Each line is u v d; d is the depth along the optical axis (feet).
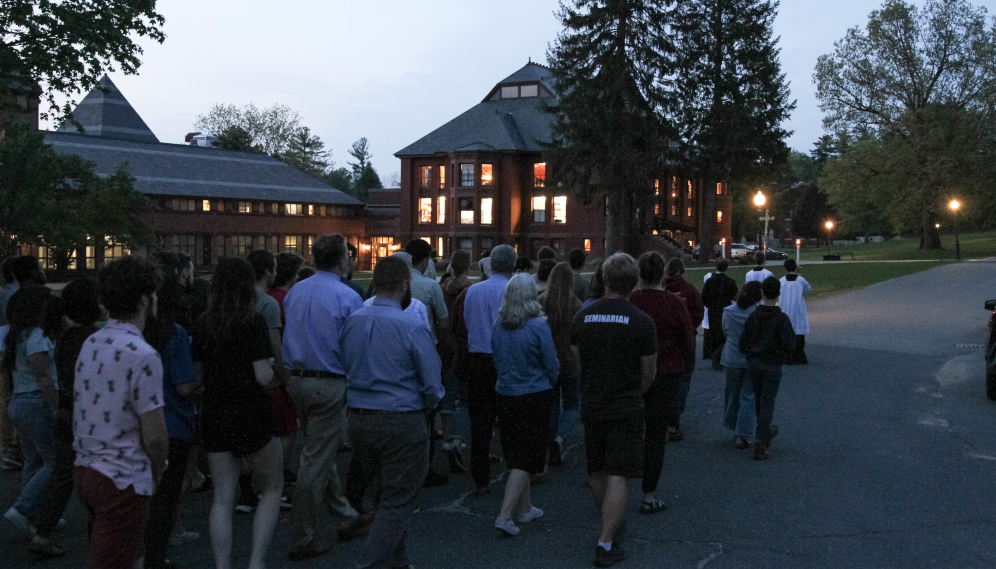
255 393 14.98
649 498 19.54
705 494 21.07
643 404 16.76
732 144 164.04
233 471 15.24
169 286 14.56
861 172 179.52
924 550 16.84
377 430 15.25
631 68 122.31
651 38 123.85
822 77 176.96
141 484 12.14
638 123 122.52
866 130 178.09
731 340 26.27
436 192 196.03
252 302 15.10
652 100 126.31
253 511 20.45
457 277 27.25
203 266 181.57
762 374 24.11
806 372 40.96
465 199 187.21
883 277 108.06
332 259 17.56
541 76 200.75
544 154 136.77
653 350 16.58
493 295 21.30
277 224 196.44
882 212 255.09
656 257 19.93
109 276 12.19
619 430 16.42
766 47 169.07
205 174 190.39
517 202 187.21
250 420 14.85
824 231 363.56
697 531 18.22
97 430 11.92
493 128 188.55
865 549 16.94
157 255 20.54
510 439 18.16
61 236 110.01
